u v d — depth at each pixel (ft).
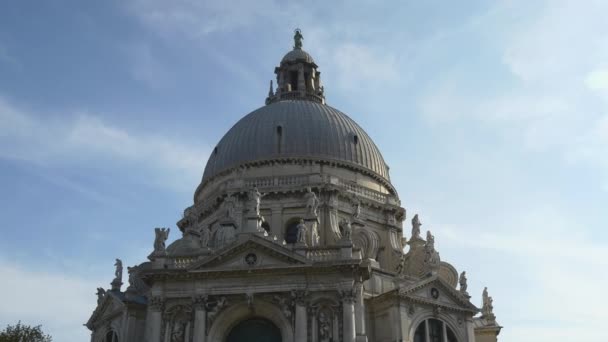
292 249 159.33
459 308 182.09
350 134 230.68
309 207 180.45
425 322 175.42
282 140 222.28
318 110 237.66
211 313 157.28
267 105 251.60
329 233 196.13
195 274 159.22
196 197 236.43
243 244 160.04
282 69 274.36
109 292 195.00
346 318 152.87
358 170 222.07
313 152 220.02
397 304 170.91
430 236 194.39
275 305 156.56
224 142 237.25
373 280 179.93
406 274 200.44
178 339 156.66
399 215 218.59
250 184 208.13
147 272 160.25
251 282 158.40
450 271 202.69
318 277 157.48
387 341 169.37
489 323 211.82
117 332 186.70
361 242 197.47
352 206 208.54
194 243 183.11
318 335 153.07
